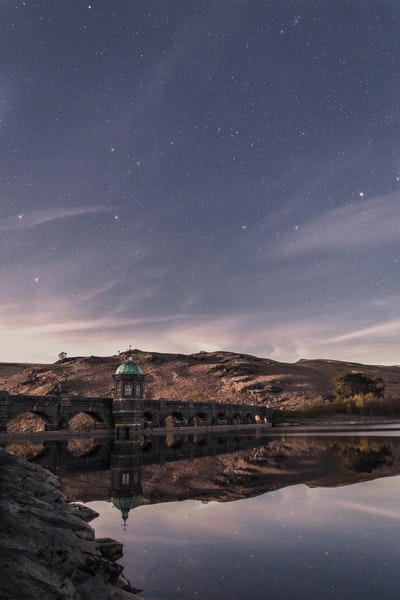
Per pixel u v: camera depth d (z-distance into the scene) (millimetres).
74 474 26781
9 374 195500
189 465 30891
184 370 195500
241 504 17547
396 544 12422
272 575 10250
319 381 178500
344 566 10805
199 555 11656
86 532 12508
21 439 64500
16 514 11922
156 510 16734
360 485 21422
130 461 34469
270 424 122750
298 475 24828
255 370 193625
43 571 8500
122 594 8719
